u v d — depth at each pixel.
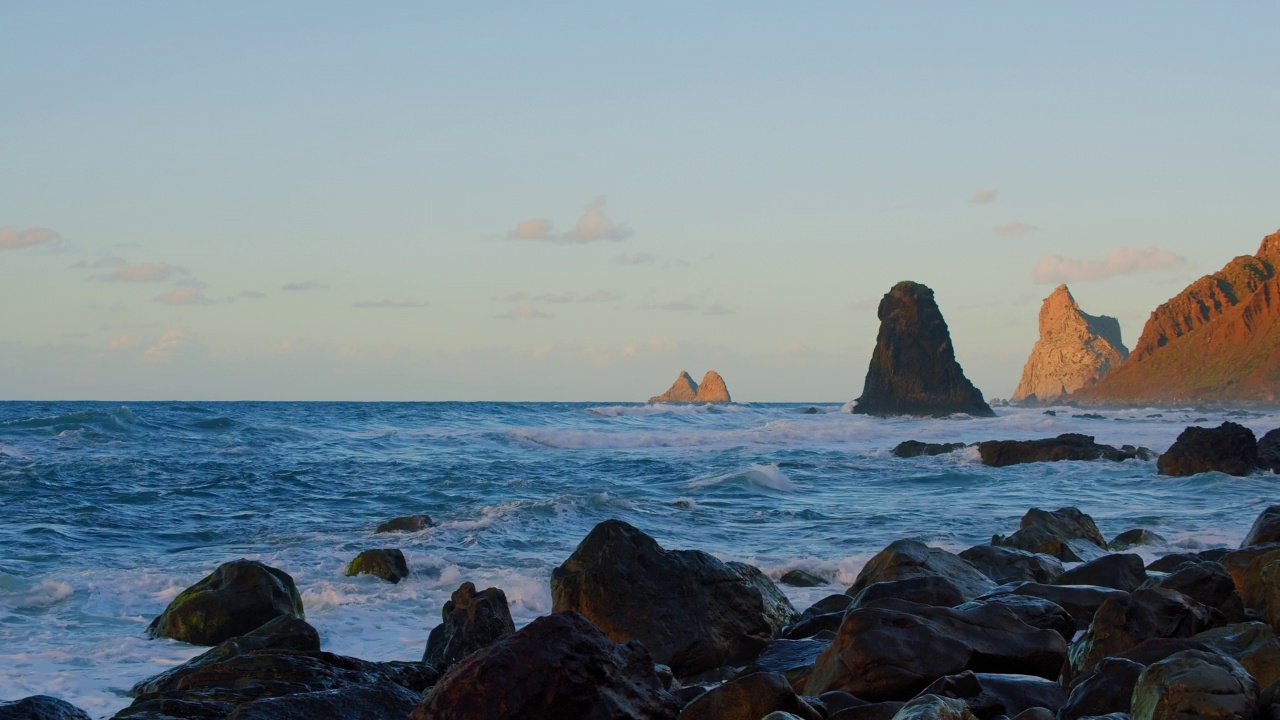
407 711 7.77
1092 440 40.09
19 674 10.16
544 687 6.27
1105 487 30.25
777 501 26.61
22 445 38.03
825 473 35.62
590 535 11.26
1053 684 7.63
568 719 6.29
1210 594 9.61
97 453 37.22
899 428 60.44
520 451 44.75
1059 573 13.88
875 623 8.23
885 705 6.86
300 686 8.46
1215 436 33.03
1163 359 199.75
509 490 28.70
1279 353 171.62
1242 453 32.66
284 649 9.13
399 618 12.94
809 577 15.12
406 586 14.63
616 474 34.53
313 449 42.44
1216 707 5.75
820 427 57.72
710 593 10.80
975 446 41.47
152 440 41.88
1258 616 9.32
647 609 10.44
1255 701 5.88
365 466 35.56
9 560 16.50
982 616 8.70
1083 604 10.74
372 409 83.56
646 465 37.88
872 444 52.06
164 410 66.12
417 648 11.70
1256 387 167.12
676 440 51.72
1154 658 7.34
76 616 12.72
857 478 34.06
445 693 6.25
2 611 12.80
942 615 8.55
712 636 10.40
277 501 25.61
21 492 25.64
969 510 24.23
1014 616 8.80
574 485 30.30
